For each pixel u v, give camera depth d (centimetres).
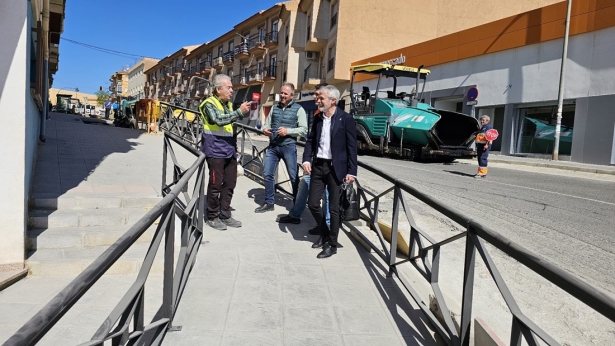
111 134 1598
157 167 920
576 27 1700
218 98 554
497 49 2011
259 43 4312
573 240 600
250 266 444
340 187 473
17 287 412
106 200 579
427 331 336
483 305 416
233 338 312
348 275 435
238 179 902
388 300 385
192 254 413
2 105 421
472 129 1530
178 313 342
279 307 362
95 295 394
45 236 486
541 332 210
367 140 1711
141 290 240
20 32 427
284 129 615
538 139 1870
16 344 118
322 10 3244
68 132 1491
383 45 2898
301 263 459
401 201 423
